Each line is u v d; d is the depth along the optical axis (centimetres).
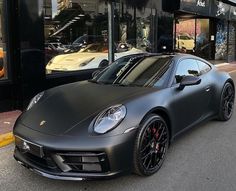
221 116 641
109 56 1049
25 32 738
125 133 378
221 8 1822
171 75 488
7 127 615
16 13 728
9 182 410
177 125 477
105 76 527
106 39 1040
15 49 741
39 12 764
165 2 1276
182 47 1761
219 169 441
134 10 1131
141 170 401
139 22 1161
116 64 555
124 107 395
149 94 436
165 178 414
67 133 371
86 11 966
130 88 459
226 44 2072
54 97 454
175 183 402
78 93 454
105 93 443
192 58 568
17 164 463
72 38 919
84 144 361
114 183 402
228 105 660
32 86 764
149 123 406
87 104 413
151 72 498
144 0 1170
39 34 769
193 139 557
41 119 405
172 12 1322
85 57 957
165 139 442
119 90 452
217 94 609
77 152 363
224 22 2036
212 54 2003
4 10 726
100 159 365
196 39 1872
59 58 868
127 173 388
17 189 393
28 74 752
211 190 385
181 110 483
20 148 403
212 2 1692
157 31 1247
